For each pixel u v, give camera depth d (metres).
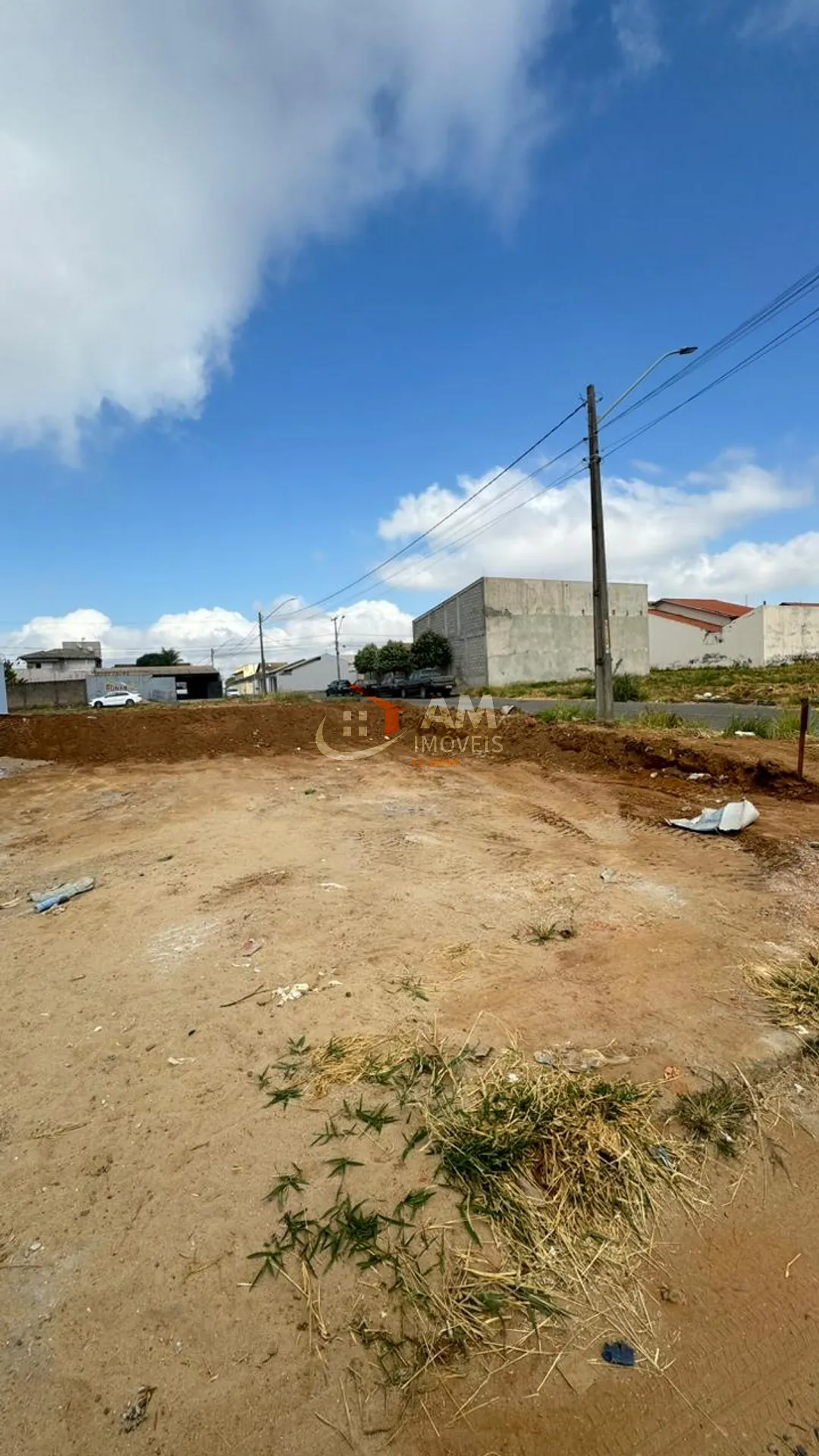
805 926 3.79
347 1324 1.67
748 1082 2.52
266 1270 1.81
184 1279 1.79
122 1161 2.20
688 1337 1.66
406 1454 1.41
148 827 6.85
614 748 8.95
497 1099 2.42
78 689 41.81
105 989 3.36
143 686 43.16
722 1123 2.31
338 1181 2.09
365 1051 2.73
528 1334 1.66
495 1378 1.56
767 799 6.52
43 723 12.89
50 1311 1.71
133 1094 2.54
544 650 36.72
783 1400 1.53
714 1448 1.44
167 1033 2.94
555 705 18.39
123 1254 1.86
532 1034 2.83
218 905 4.43
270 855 5.57
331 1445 1.43
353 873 5.01
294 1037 2.87
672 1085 2.51
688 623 43.50
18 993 3.36
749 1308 1.73
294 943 3.78
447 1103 2.41
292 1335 1.65
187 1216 1.98
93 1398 1.51
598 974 3.33
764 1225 1.95
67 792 9.02
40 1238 1.92
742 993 3.13
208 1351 1.61
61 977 3.52
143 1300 1.73
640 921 3.96
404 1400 1.51
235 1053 2.77
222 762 11.24
